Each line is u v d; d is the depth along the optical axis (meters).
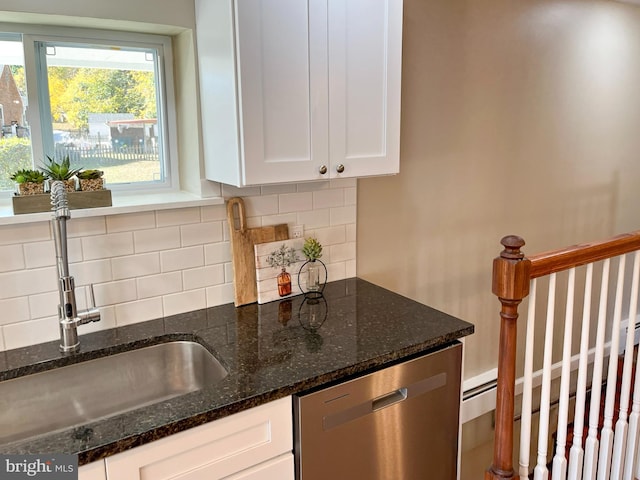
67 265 1.56
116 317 1.79
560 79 2.93
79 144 1.80
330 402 1.48
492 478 1.70
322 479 1.51
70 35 1.71
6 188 1.70
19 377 1.51
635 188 3.57
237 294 1.97
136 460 1.21
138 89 1.88
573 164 3.13
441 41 2.40
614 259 3.52
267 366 1.50
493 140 2.71
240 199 1.94
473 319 2.86
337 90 1.74
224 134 1.68
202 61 1.76
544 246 3.12
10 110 1.67
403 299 2.05
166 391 1.76
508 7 2.61
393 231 2.43
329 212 2.19
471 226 2.73
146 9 1.68
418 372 1.66
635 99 3.38
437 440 1.77
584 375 1.74
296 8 1.61
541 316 3.21
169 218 1.83
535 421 3.28
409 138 2.39
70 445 1.15
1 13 1.52
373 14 1.78
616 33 3.13
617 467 1.94
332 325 1.79
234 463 1.36
